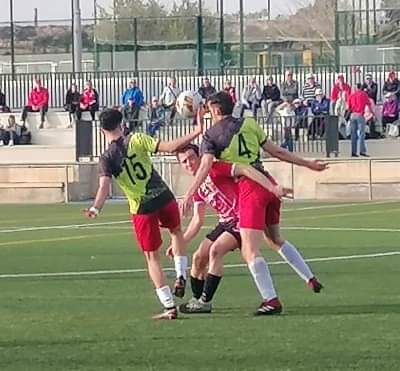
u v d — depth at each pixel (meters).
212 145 12.98
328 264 18.53
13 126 45.16
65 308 14.06
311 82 42.88
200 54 50.88
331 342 11.34
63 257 20.34
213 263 13.36
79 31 51.50
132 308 14.00
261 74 48.69
